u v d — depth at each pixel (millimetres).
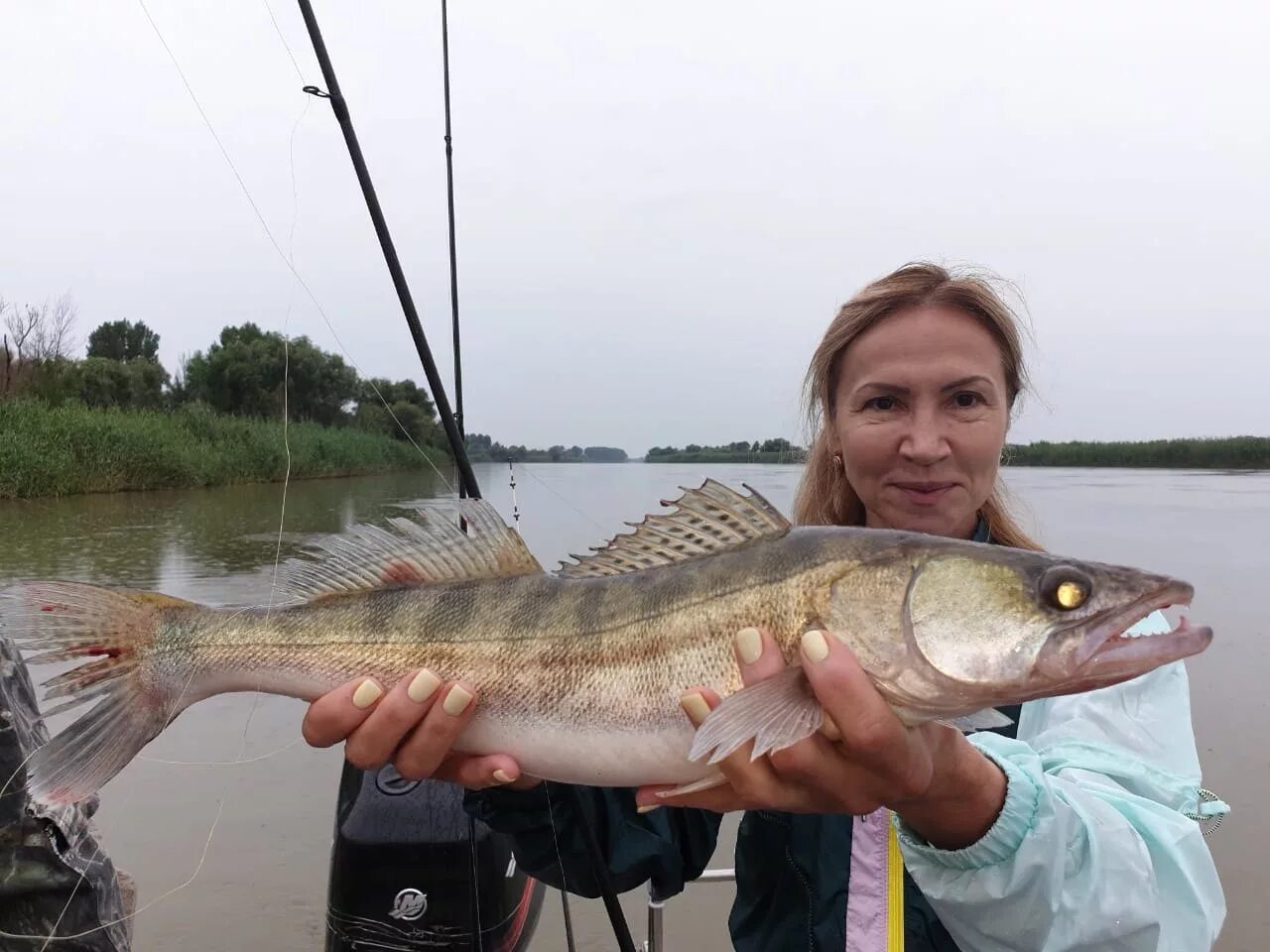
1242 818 1136
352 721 617
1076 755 551
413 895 787
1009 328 695
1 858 554
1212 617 2152
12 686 591
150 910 967
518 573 698
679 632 617
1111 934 473
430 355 883
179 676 690
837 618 586
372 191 864
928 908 568
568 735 633
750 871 651
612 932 1014
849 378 710
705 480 658
